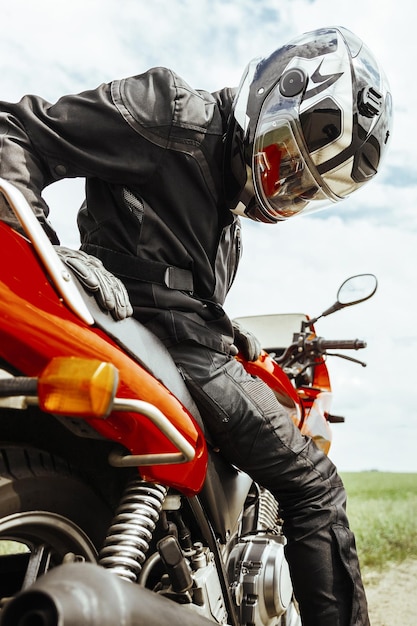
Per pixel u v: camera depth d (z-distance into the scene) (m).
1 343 1.22
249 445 1.77
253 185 1.83
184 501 1.76
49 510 1.42
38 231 1.30
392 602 4.05
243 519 2.27
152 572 1.81
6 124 1.65
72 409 1.05
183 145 1.75
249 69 1.95
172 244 1.75
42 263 1.32
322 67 1.87
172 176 1.75
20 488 1.36
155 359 1.55
